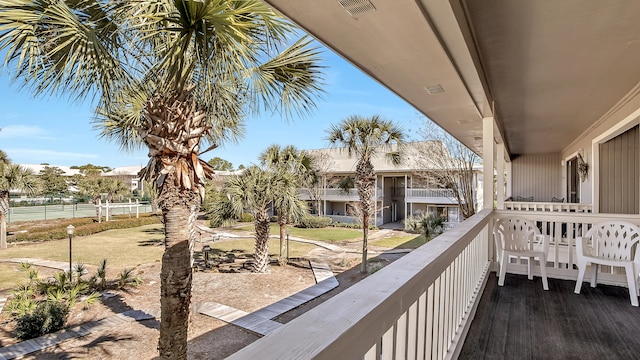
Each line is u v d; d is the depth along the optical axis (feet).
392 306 3.21
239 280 25.61
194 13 8.36
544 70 12.06
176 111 10.39
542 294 11.41
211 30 8.91
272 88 13.48
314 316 2.46
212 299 21.77
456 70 10.00
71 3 9.27
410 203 62.95
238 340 16.43
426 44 8.22
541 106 16.98
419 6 6.57
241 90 12.68
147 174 11.25
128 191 85.61
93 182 81.71
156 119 10.47
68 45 9.16
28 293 22.20
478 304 10.36
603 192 20.89
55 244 45.88
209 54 9.10
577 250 11.68
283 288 24.23
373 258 34.71
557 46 10.07
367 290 3.09
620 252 11.35
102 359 15.02
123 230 61.05
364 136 32.32
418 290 4.15
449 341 6.56
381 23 7.27
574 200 30.17
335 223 62.95
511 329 8.63
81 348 15.99
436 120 17.12
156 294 23.68
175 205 11.02
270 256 36.52
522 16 8.41
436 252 4.94
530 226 12.69
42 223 64.28
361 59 9.32
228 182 29.14
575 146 28.04
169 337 11.04
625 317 9.36
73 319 19.42
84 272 27.30
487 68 11.99
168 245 11.09
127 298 22.80
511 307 10.20
